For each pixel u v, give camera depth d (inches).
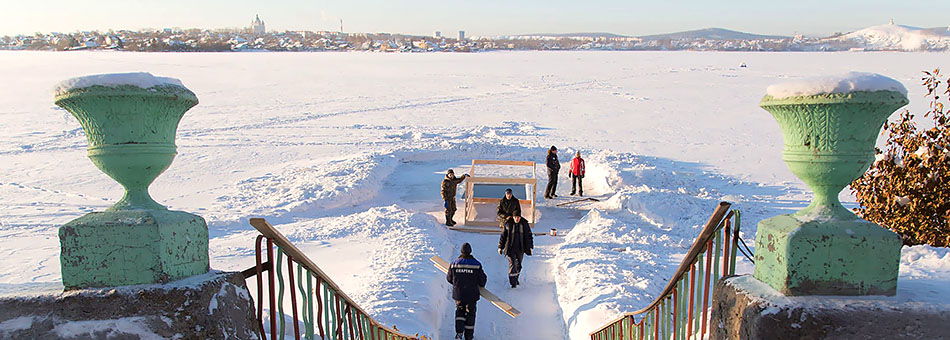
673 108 1518.2
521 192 629.6
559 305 329.7
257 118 1301.7
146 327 84.1
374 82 2385.6
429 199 642.2
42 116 1267.2
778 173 770.2
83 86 82.9
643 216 538.3
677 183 683.4
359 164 756.6
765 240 90.4
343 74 2824.8
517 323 318.3
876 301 82.6
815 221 85.0
